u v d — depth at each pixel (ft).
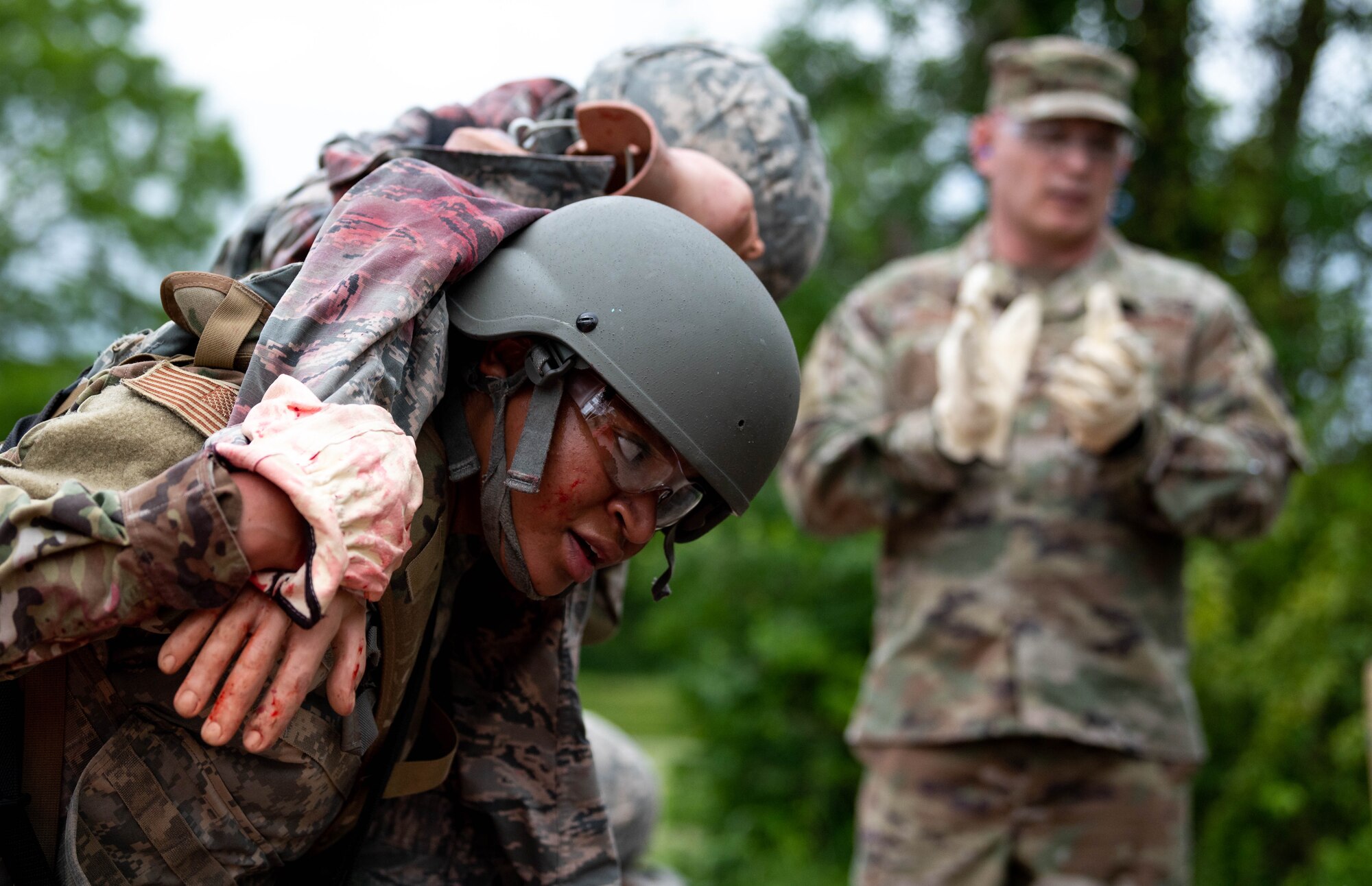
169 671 4.43
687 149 7.39
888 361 12.35
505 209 5.60
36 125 61.82
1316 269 20.02
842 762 20.77
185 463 4.34
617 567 7.92
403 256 5.12
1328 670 16.11
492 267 5.45
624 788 8.77
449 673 6.57
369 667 5.41
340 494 4.39
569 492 5.28
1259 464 11.34
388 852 6.47
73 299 58.95
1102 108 11.81
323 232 5.25
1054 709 11.13
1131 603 11.35
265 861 5.29
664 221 5.49
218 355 5.09
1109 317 11.10
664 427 5.18
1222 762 17.24
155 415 4.76
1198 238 19.39
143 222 60.34
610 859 6.62
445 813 6.61
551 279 5.29
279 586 4.36
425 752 6.40
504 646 6.55
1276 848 16.72
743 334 5.35
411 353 5.10
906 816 11.63
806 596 21.54
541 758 6.53
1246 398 11.84
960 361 11.03
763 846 20.85
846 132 26.61
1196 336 11.89
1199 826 17.33
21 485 4.47
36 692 4.94
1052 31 19.48
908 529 11.93
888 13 24.70
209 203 63.36
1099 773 11.24
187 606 4.33
